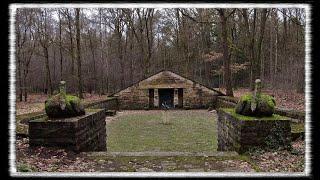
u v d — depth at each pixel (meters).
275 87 29.16
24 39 30.17
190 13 38.16
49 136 7.88
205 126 17.34
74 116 8.52
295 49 30.50
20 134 9.60
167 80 30.00
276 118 8.11
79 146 8.05
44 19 31.25
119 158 7.56
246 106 8.44
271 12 29.75
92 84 42.69
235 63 40.62
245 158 7.46
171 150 11.02
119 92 30.19
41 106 25.06
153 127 17.22
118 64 43.47
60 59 38.38
